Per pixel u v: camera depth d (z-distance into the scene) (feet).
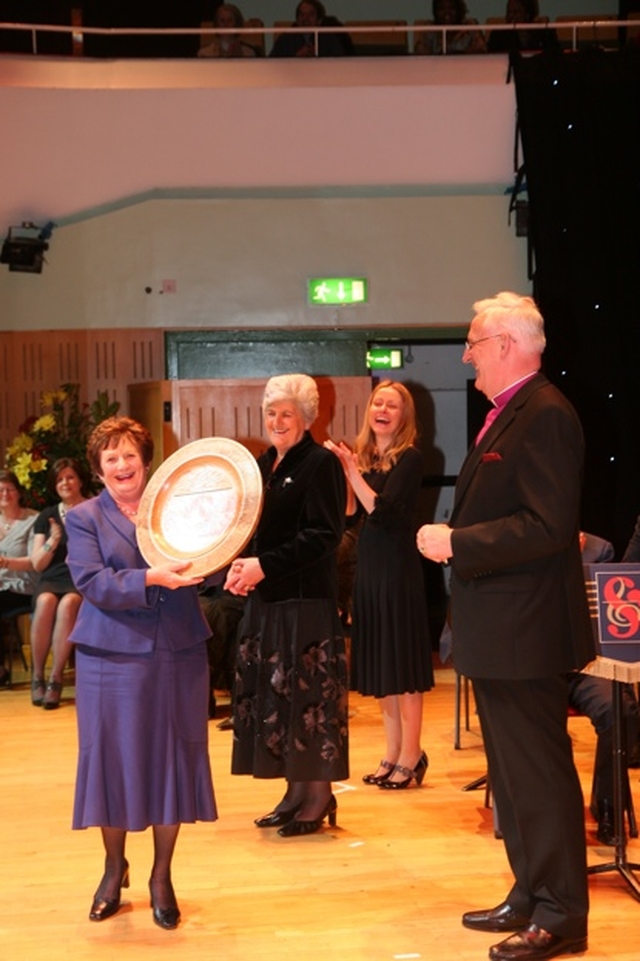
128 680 10.57
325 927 10.80
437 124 23.79
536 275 23.52
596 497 23.50
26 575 22.24
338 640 13.28
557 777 9.90
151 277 25.27
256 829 13.73
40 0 26.96
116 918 11.10
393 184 25.03
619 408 23.41
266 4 28.99
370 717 19.60
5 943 10.57
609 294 23.34
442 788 15.30
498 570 9.79
